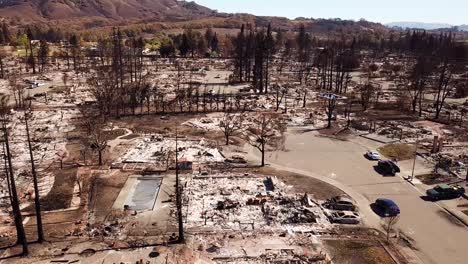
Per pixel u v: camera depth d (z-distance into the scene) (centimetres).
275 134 7656
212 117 8744
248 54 14038
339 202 4647
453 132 7856
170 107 9231
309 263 3569
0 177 5294
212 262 3559
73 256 3597
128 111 9138
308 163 6116
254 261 3591
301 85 13225
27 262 3494
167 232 4062
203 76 14850
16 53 18475
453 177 5584
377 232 4144
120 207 4581
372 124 8375
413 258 3703
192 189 5091
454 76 14975
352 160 6278
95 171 5603
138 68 15250
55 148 6556
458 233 4166
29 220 4238
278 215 4428
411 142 7206
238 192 5019
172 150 6538
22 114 8600
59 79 13412
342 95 11506
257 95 11225
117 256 3616
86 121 7569
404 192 5116
